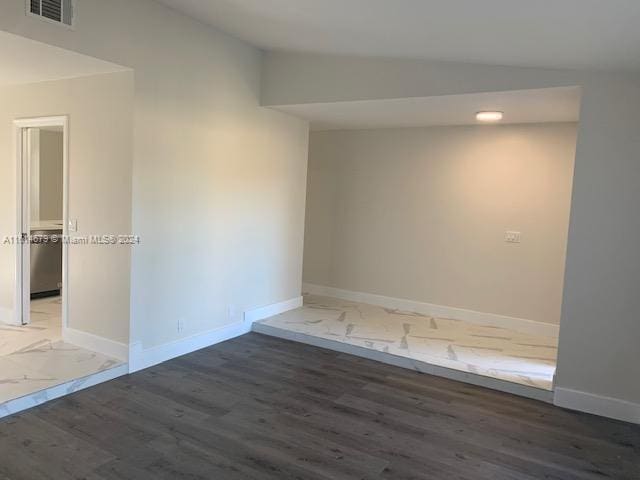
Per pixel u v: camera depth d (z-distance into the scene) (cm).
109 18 341
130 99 363
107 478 247
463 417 334
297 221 566
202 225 437
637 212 328
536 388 367
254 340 482
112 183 378
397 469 266
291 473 258
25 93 434
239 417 319
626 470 276
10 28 286
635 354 333
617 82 329
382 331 498
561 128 491
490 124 523
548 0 230
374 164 602
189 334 437
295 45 434
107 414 315
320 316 546
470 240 546
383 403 351
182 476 251
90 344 404
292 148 542
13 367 364
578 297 348
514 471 270
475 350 449
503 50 325
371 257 614
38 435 286
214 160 442
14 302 468
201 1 357
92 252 394
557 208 497
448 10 268
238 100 461
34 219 573
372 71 420
